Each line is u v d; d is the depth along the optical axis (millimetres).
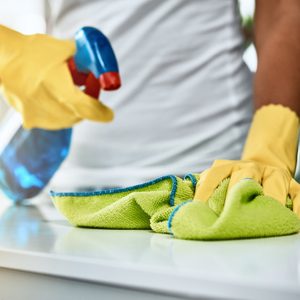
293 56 853
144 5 1080
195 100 1089
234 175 574
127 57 1107
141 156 1104
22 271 407
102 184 1080
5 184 999
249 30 1136
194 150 1082
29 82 672
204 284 300
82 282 368
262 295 280
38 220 731
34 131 977
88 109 647
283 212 500
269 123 774
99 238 502
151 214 542
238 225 461
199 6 1071
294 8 879
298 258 372
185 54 1087
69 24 1148
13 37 675
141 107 1106
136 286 333
